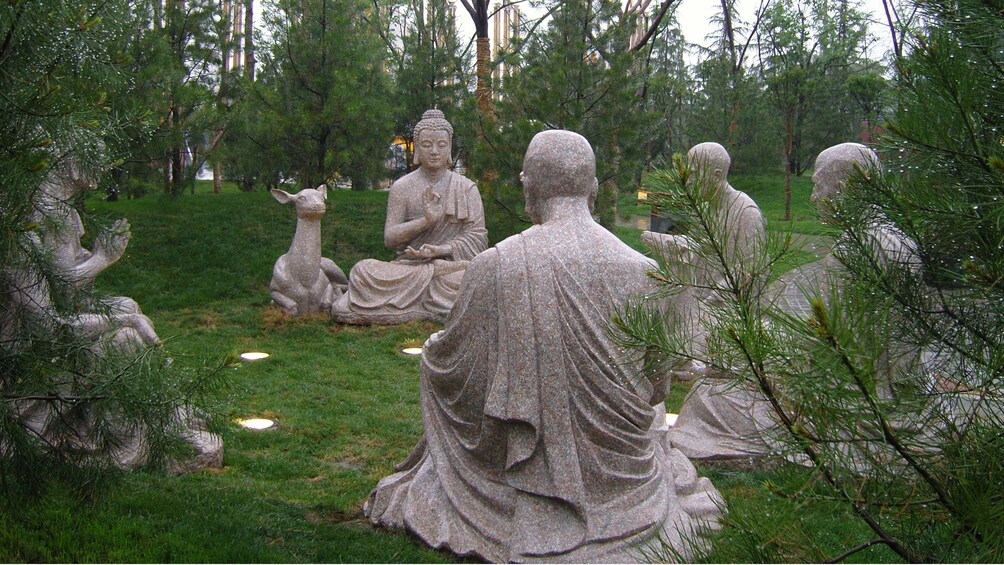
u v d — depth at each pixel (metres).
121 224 5.00
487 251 4.50
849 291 2.52
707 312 2.87
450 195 11.59
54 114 4.00
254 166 14.57
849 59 18.12
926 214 2.64
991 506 2.38
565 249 4.38
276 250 13.74
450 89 17.14
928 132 2.59
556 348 4.27
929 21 2.69
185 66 14.94
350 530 5.07
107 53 4.51
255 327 10.88
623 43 13.05
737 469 6.28
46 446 4.43
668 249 3.10
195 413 4.83
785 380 2.47
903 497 2.55
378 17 19.50
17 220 3.93
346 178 17.38
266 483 6.05
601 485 4.35
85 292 4.66
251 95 14.17
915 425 2.51
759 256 2.83
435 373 4.70
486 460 4.55
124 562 4.55
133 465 5.86
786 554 2.66
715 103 20.38
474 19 15.87
